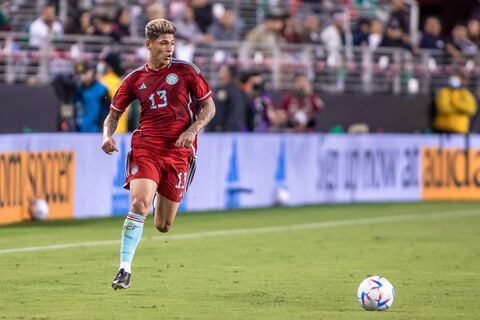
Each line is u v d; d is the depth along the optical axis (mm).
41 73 61312
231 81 62750
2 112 57031
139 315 26844
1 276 33562
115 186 55531
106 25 64312
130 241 29484
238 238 46188
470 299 30125
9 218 49500
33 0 70125
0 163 48406
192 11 70812
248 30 76250
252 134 61906
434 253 41594
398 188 69562
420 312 27766
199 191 59094
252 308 28141
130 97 30703
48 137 51531
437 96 73938
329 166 66250
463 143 72250
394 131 73812
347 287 32219
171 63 30406
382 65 75000
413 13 84562
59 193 52375
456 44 80750
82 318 26281
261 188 62688
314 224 53000
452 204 67500
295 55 71250
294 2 80000
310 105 66938
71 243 42781
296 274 35031
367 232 49719
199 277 34031
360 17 82750
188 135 29703
